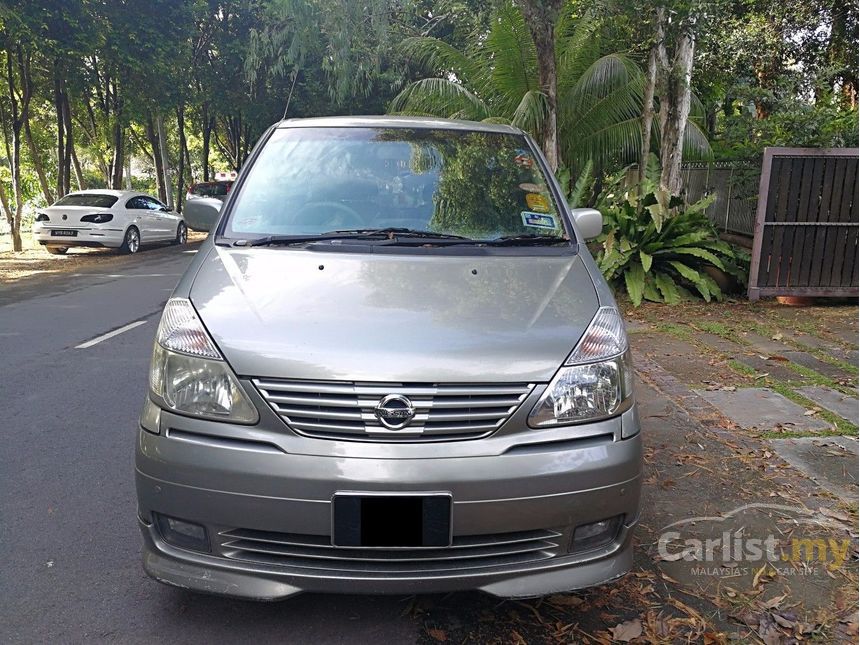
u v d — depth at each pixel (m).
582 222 3.89
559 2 9.54
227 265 3.05
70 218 15.39
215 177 33.44
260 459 2.37
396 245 3.28
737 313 8.27
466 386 2.41
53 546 3.28
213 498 2.40
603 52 11.72
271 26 19.75
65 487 3.87
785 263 8.48
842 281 8.52
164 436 2.49
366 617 2.79
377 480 2.33
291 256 3.12
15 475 4.02
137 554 3.22
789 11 11.91
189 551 2.51
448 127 4.13
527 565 2.47
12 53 15.87
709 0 8.59
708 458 4.25
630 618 2.79
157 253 16.80
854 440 4.52
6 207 16.67
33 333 7.56
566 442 2.48
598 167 12.40
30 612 2.80
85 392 5.47
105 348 6.87
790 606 2.88
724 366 6.15
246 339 2.52
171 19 17.36
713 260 8.84
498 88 12.07
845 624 2.78
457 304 2.73
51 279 12.07
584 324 2.70
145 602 2.87
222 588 2.45
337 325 2.56
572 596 2.94
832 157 8.23
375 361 2.41
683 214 9.01
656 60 10.06
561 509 2.43
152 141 23.89
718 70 12.13
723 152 11.16
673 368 6.11
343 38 16.52
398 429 2.37
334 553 2.42
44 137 23.95
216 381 2.46
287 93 22.97
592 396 2.52
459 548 2.41
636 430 2.63
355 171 3.78
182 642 2.64
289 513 2.37
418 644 2.64
